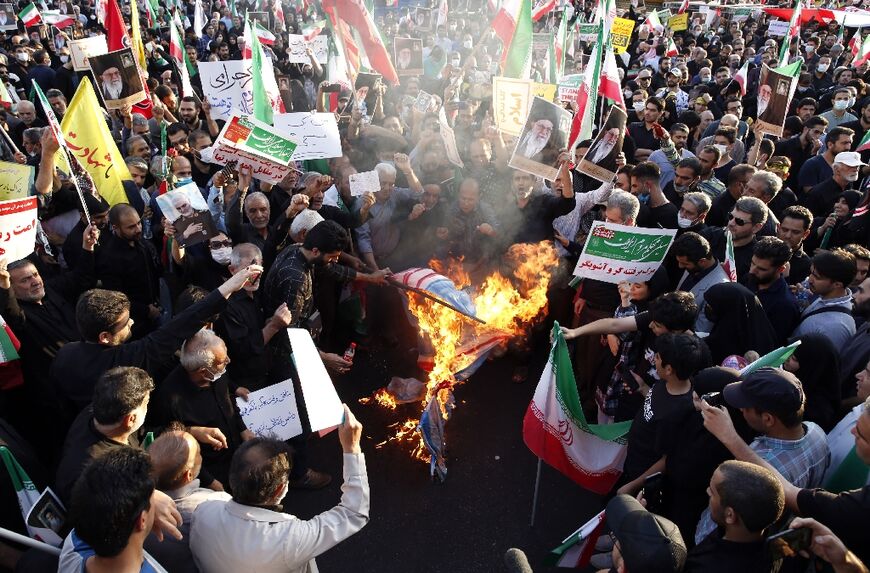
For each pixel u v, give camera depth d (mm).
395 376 6102
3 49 14477
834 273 4109
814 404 3557
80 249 5281
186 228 4523
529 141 5562
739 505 2303
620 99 7746
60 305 4387
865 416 2561
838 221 6082
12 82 11742
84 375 3316
